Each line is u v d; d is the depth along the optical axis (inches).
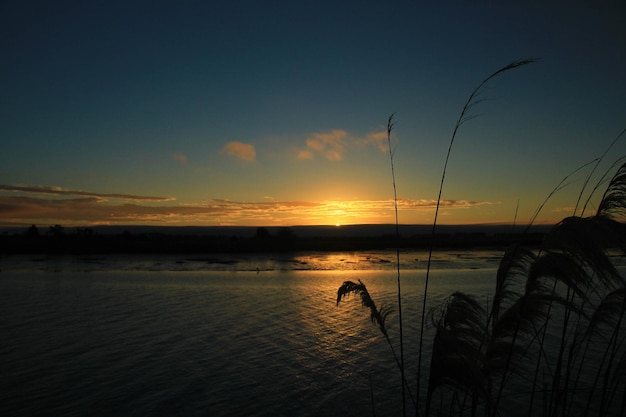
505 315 184.7
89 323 816.9
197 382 506.6
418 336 679.1
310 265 1957.4
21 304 1023.0
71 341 689.6
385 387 480.7
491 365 188.1
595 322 209.2
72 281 1438.2
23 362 585.6
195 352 623.2
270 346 649.0
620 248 148.2
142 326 788.6
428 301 971.9
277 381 506.6
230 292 1178.0
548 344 526.0
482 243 3134.8
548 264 161.6
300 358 589.3
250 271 1729.8
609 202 182.1
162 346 656.4
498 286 189.5
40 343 679.1
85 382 510.3
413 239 3368.6
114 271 1750.7
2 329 773.9
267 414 423.2
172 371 545.0
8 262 2193.7
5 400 462.0
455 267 1770.4
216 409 435.5
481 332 178.4
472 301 187.9
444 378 169.8
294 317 845.8
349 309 910.4
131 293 1173.7
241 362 577.0
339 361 573.6
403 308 894.4
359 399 450.6
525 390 419.8
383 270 1707.7
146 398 463.2
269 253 2741.1
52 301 1058.7
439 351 168.4
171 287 1286.9
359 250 2906.0
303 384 495.8
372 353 602.9
